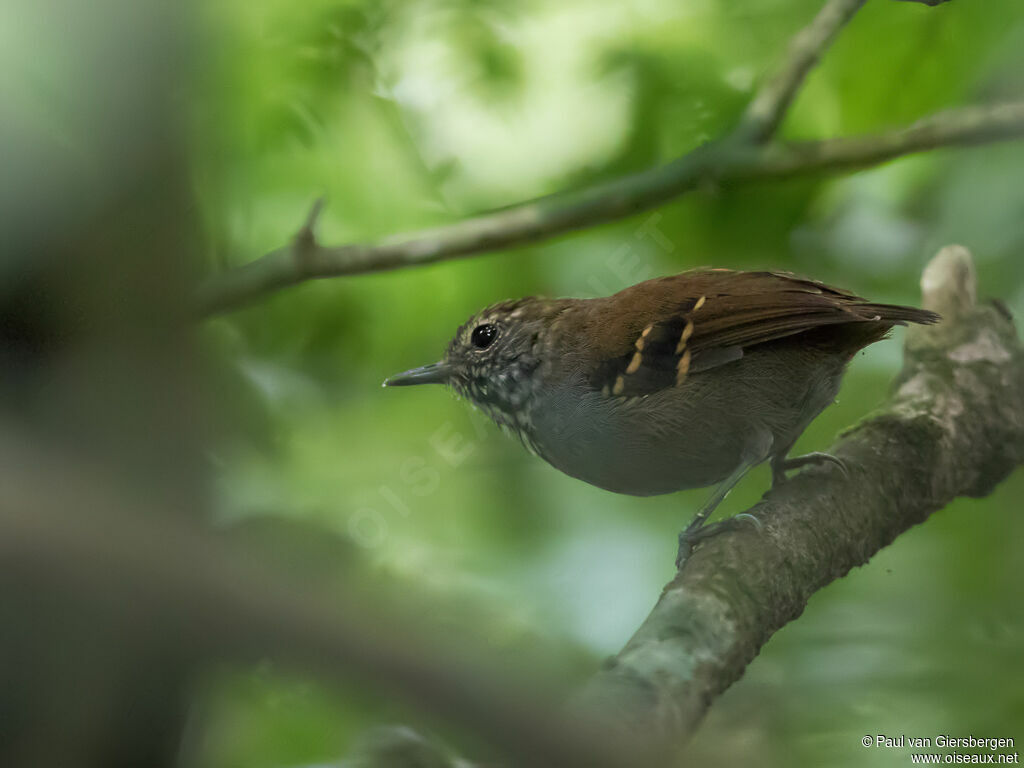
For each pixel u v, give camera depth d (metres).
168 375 5.32
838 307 7.56
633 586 8.95
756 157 9.01
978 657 7.59
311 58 10.27
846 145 9.04
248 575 1.41
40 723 4.01
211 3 7.17
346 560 5.81
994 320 9.09
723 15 10.69
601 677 5.16
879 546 7.44
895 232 10.68
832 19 9.15
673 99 10.67
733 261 11.10
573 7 10.67
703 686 5.31
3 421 4.39
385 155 10.71
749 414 7.80
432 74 10.64
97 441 4.90
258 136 10.11
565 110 10.84
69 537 1.33
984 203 9.59
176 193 5.49
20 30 4.97
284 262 9.02
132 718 4.33
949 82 10.30
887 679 7.38
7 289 5.05
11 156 5.08
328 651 1.39
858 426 8.28
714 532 7.02
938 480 7.94
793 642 7.82
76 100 5.12
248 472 9.24
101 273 5.24
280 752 7.32
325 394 11.04
